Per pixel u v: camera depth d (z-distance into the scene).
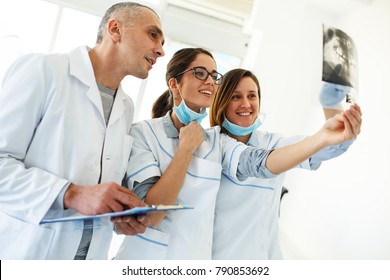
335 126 0.79
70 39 2.54
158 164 1.02
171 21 2.66
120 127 0.99
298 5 2.67
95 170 0.90
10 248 0.82
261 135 1.33
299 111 2.88
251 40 2.80
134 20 0.92
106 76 0.97
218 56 2.80
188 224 0.98
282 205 2.94
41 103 0.84
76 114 0.89
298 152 0.84
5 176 0.78
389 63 2.09
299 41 2.76
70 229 0.84
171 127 1.09
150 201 0.89
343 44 1.84
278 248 1.28
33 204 0.77
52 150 0.85
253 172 0.95
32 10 2.47
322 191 2.50
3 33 2.45
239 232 1.11
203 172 0.99
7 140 0.79
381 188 1.96
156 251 0.95
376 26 2.27
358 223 2.09
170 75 1.08
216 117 1.20
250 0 2.65
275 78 2.80
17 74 0.84
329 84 1.74
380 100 2.09
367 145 2.12
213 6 2.68
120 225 0.81
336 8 2.60
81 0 2.49
